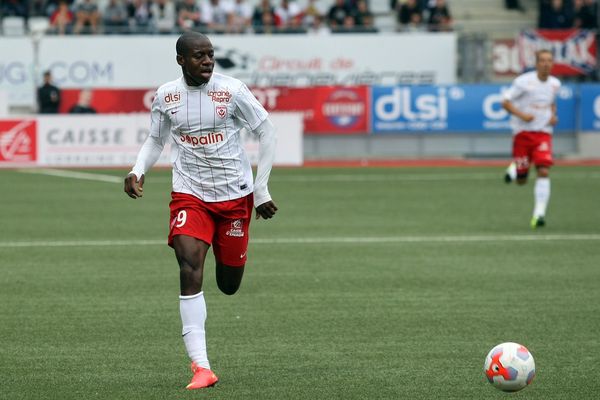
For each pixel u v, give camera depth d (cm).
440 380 1930
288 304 2664
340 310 2586
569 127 7488
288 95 7362
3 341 2261
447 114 7444
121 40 7894
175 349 2184
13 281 3023
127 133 6912
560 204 4938
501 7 8919
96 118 6912
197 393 1842
